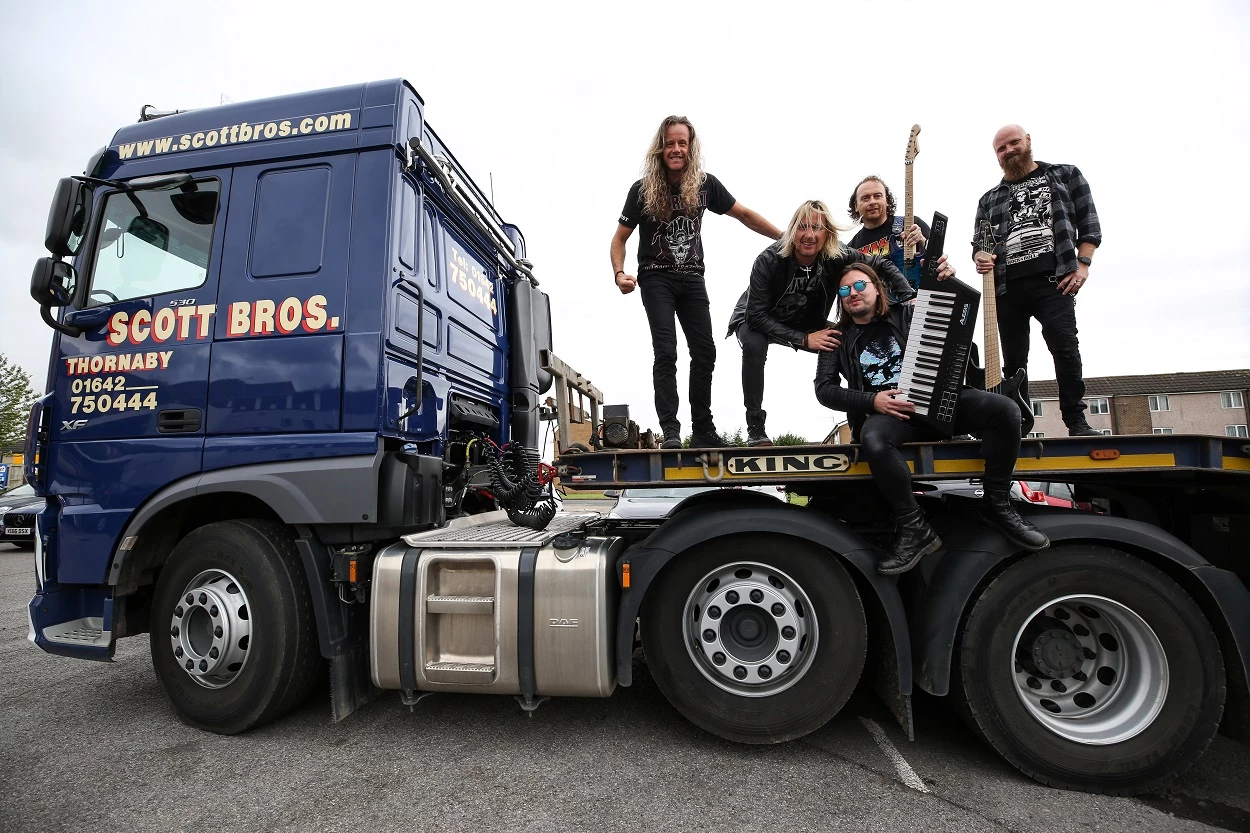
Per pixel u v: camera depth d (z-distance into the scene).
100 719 3.25
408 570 2.92
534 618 2.79
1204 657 2.45
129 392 3.19
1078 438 2.59
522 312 4.87
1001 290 3.75
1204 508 2.89
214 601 3.00
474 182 4.13
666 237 3.67
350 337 3.00
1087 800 2.41
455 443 3.86
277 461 3.00
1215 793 2.49
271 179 3.21
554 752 2.81
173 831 2.22
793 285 3.31
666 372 3.59
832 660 2.67
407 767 2.68
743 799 2.40
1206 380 35.53
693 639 2.80
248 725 2.97
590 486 2.90
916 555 2.59
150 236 3.31
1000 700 2.54
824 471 2.76
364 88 3.22
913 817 2.28
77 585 3.26
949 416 2.60
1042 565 2.55
